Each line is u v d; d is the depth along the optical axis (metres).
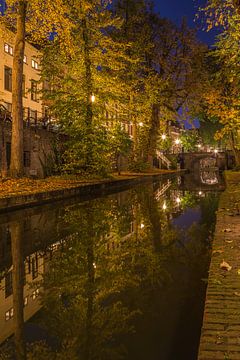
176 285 7.10
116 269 8.17
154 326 5.41
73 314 5.82
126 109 35.62
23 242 10.62
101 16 25.66
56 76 28.61
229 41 13.40
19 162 20.47
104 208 17.47
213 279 5.69
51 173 29.39
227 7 11.52
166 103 42.06
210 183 39.19
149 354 4.64
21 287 7.08
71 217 14.74
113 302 6.32
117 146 30.83
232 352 3.63
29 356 4.62
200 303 6.24
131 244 10.55
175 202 20.59
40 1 18.72
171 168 64.56
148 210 17.25
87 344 4.92
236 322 4.27
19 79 20.27
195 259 8.96
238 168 43.91
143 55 40.28
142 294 6.66
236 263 6.50
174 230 12.57
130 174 39.75
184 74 41.38
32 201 16.05
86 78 26.09
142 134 46.06
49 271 8.05
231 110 15.67
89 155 26.22
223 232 9.03
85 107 25.61
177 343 4.89
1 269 8.20
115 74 33.19
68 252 9.63
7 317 5.77
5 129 23.88
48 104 45.38
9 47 37.28
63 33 20.14
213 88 22.03
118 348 4.80
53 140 30.19
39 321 5.59
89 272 8.00
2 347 4.86
